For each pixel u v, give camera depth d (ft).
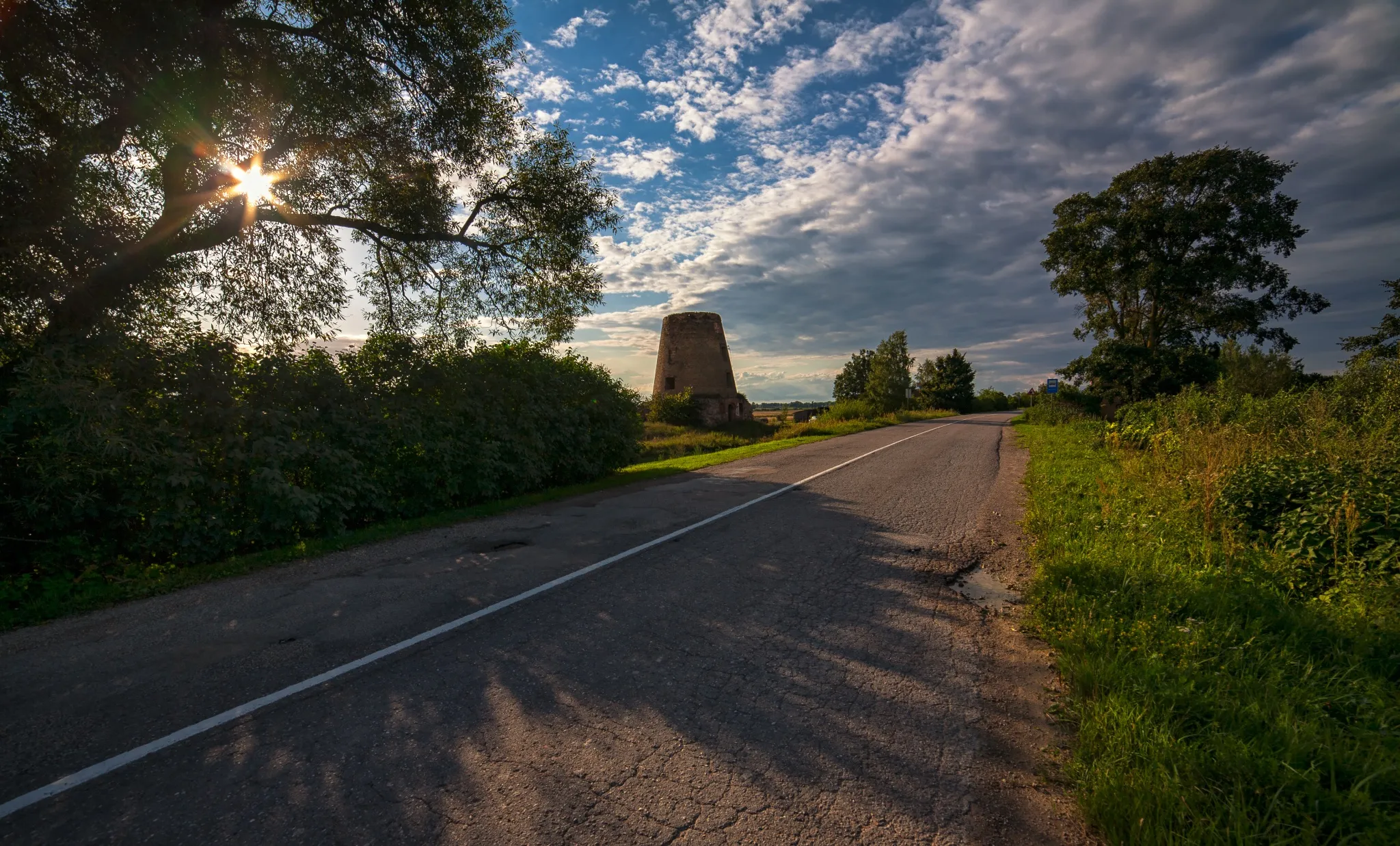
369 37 32.01
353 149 35.09
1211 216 100.94
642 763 9.53
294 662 13.24
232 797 8.73
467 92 35.04
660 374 155.74
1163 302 108.68
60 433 18.99
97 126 25.95
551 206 41.96
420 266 42.32
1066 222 117.60
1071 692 11.58
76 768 9.43
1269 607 14.32
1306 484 21.65
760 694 11.70
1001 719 10.84
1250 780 8.45
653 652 13.66
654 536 24.98
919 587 18.24
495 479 33.60
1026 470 44.65
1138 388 81.25
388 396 29.81
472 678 12.44
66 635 15.19
